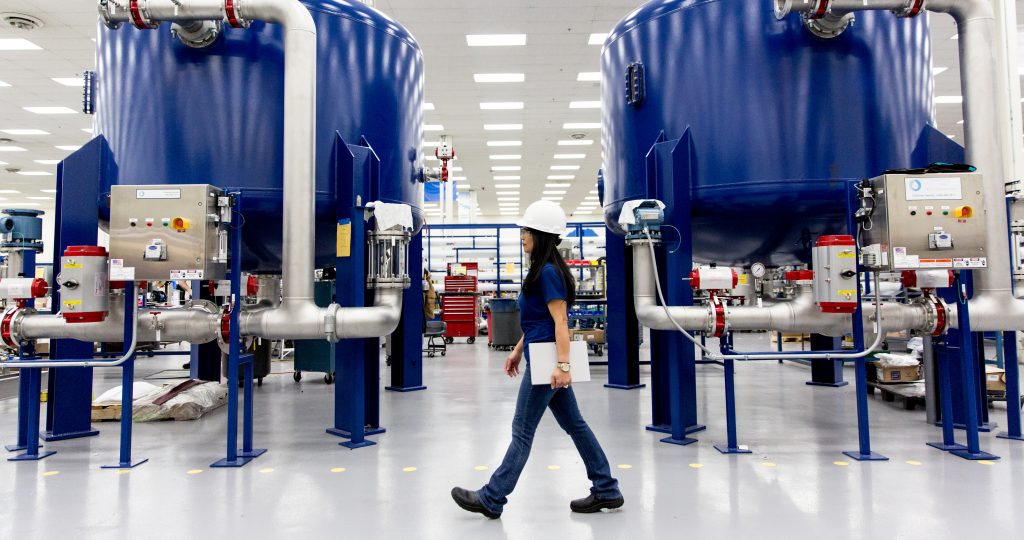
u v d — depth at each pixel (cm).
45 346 739
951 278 345
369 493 275
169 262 314
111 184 370
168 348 1200
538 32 937
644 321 363
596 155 1723
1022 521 234
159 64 359
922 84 372
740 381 639
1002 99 612
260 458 339
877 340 324
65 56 995
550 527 232
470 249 1247
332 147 385
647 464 319
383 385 631
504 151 1677
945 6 339
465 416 458
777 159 350
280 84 367
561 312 231
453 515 246
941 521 234
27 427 368
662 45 389
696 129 372
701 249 455
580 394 557
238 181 355
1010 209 409
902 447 351
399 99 429
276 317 341
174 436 398
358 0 421
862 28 355
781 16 337
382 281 365
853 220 333
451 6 853
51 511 254
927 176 315
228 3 332
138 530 232
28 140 1484
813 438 376
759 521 236
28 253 425
